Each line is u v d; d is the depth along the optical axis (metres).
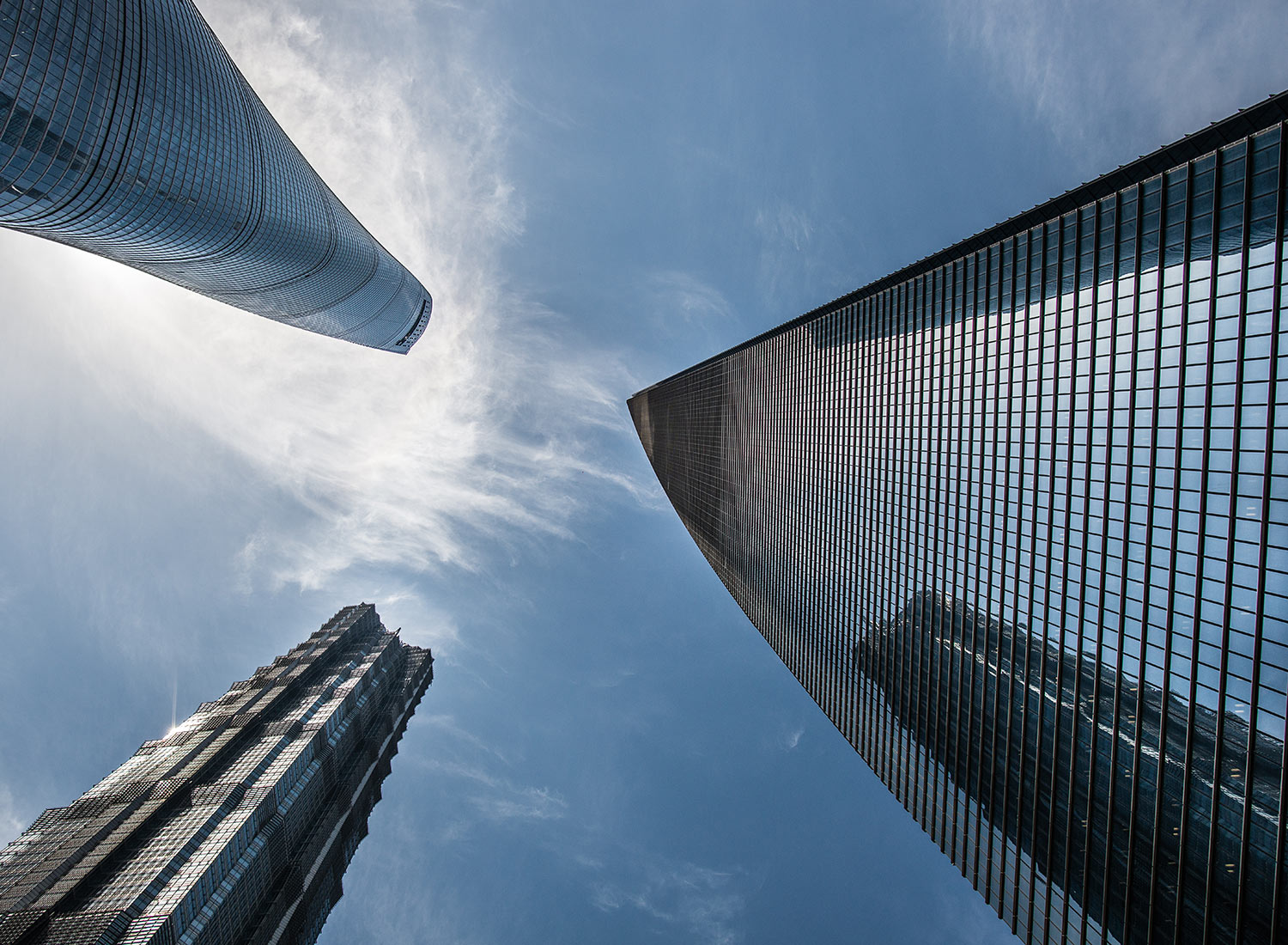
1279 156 42.69
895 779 93.25
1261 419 43.28
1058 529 62.31
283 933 137.62
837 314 117.38
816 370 126.81
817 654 125.06
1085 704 57.62
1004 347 71.19
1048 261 64.56
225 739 145.00
